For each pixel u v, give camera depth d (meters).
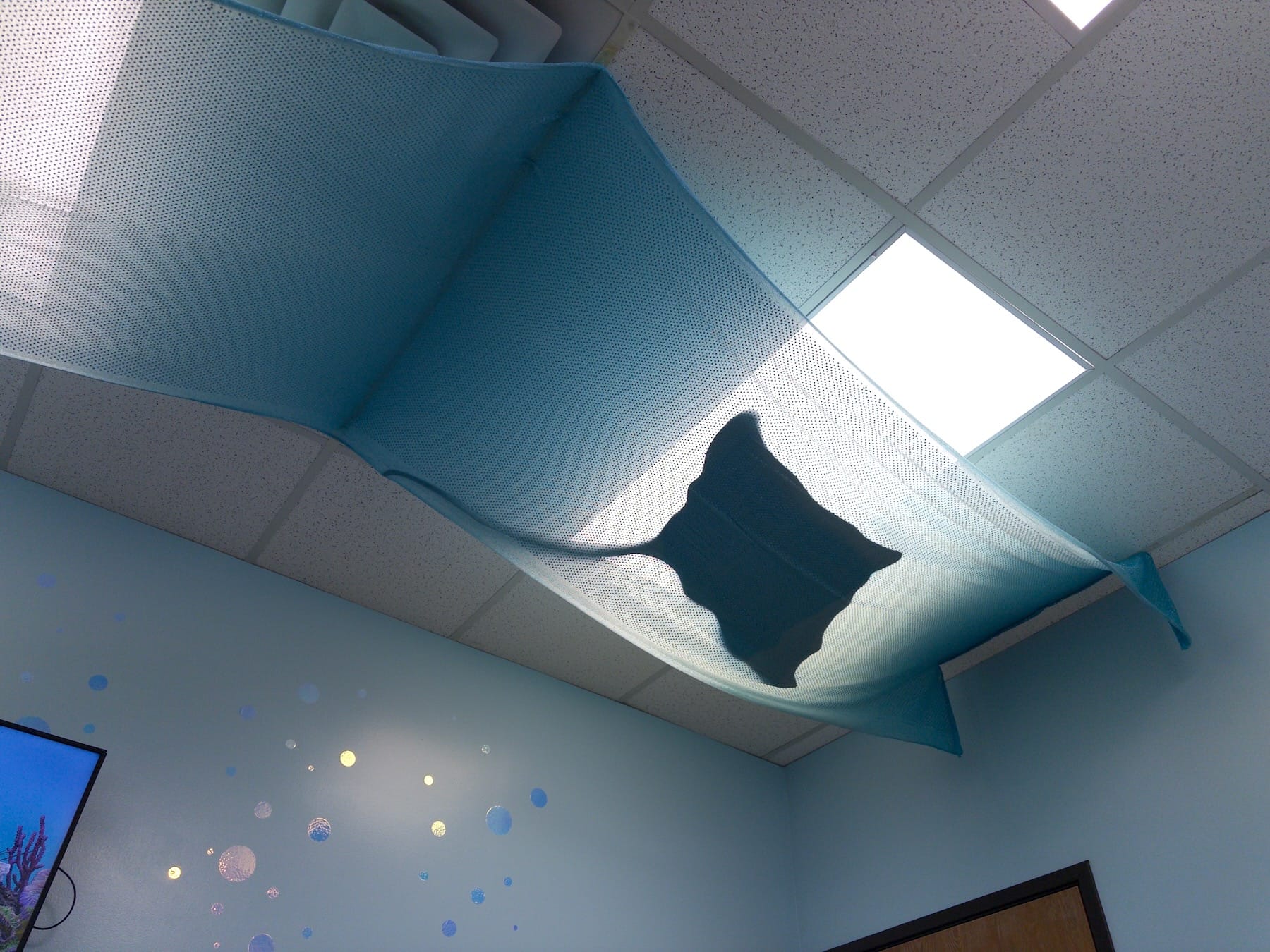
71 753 1.78
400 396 1.74
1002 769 2.53
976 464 2.18
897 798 2.77
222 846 1.98
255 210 1.37
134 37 1.16
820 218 1.77
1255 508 2.23
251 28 1.16
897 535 1.81
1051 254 1.78
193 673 2.15
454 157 1.37
